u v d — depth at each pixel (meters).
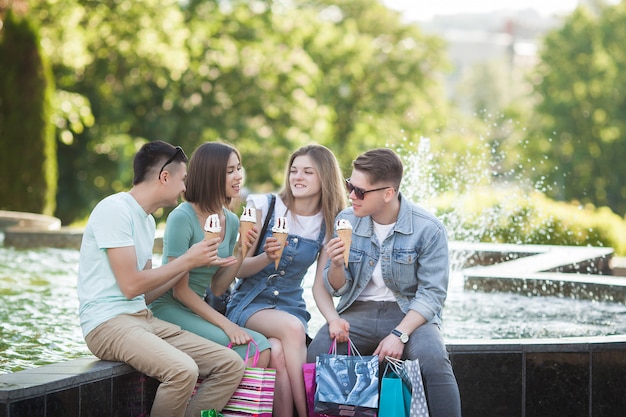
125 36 23.22
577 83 33.81
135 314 4.06
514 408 4.47
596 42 34.22
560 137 33.44
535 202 12.87
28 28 16.64
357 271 4.58
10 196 16.56
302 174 4.72
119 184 24.55
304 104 26.16
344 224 4.37
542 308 7.22
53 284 8.01
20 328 5.71
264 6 26.92
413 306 4.38
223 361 4.08
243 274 4.69
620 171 32.97
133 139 24.56
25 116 16.55
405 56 33.66
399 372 4.16
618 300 7.38
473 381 4.44
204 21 25.72
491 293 7.94
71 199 24.92
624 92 33.28
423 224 4.52
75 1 21.75
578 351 4.52
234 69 25.16
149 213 4.26
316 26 29.70
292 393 4.37
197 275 4.46
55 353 4.91
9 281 8.18
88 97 24.14
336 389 4.05
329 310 4.53
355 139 30.17
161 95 25.08
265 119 26.16
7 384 3.47
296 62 26.00
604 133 33.12
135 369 4.02
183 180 4.27
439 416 4.18
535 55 36.59
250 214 4.44
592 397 4.54
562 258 9.21
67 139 22.25
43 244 11.65
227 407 4.16
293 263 4.71
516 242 12.20
